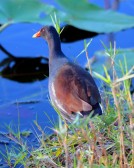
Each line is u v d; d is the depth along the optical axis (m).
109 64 12.70
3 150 10.07
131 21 14.20
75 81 9.00
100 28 13.87
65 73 9.19
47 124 10.90
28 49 14.20
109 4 15.42
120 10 15.42
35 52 14.10
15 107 11.75
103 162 8.03
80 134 8.73
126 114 9.13
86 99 8.81
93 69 12.62
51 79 9.62
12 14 13.80
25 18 13.72
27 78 13.40
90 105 8.59
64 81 9.08
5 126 10.95
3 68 13.76
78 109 8.71
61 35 14.65
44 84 12.95
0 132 10.68
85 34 14.62
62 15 14.02
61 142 8.88
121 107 8.75
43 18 13.74
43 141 8.98
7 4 13.95
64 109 9.02
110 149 8.70
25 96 12.31
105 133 8.98
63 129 7.69
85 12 14.29
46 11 13.94
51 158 8.65
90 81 9.10
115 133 8.73
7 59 13.99
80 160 7.79
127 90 8.57
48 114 11.31
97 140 8.60
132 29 14.66
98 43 14.20
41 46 14.23
